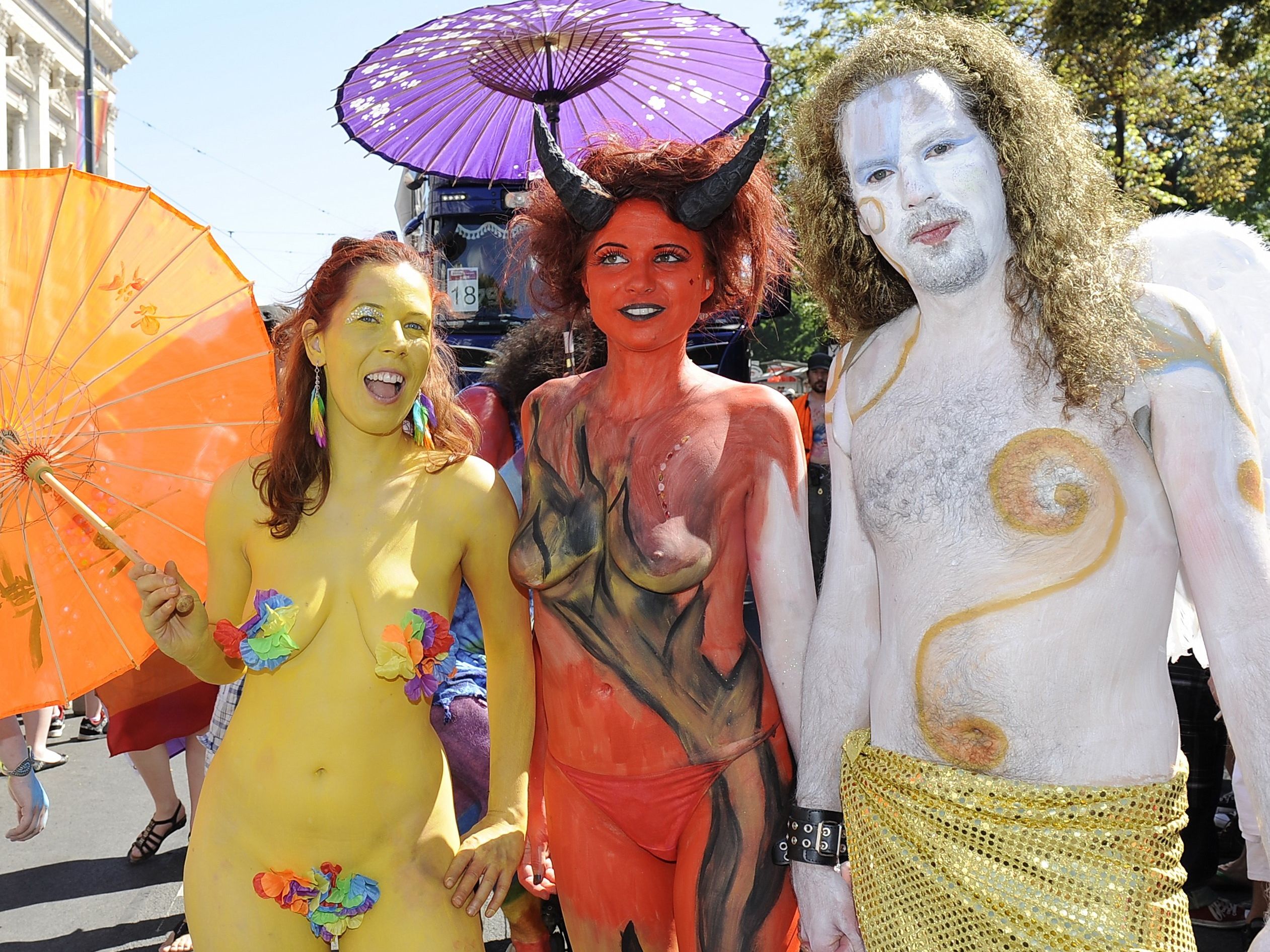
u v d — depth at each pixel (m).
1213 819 3.76
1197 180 18.14
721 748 2.28
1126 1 13.05
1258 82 16.77
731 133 4.07
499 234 7.11
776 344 32.62
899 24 1.95
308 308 2.30
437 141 4.18
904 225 1.84
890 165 1.85
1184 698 3.65
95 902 4.27
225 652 2.19
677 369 2.43
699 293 2.39
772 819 2.27
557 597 2.37
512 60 3.91
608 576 2.33
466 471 2.38
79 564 2.38
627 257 2.33
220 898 2.17
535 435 2.50
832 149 2.06
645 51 3.91
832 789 2.10
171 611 2.21
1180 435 1.70
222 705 3.48
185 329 2.47
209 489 2.51
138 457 2.45
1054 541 1.75
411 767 2.23
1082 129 1.91
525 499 2.47
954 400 1.87
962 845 1.79
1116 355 1.72
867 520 1.98
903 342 2.01
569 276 2.60
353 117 4.06
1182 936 1.74
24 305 2.33
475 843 2.26
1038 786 1.75
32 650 2.34
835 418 2.11
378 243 2.31
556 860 2.41
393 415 2.25
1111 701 1.75
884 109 1.86
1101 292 1.75
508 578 2.41
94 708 6.70
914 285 1.88
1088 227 1.82
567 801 2.38
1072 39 13.64
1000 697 1.77
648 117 4.12
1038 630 1.76
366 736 2.19
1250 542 1.66
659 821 2.31
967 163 1.83
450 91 4.02
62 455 2.37
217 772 2.25
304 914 2.13
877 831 1.91
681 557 2.26
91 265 2.37
